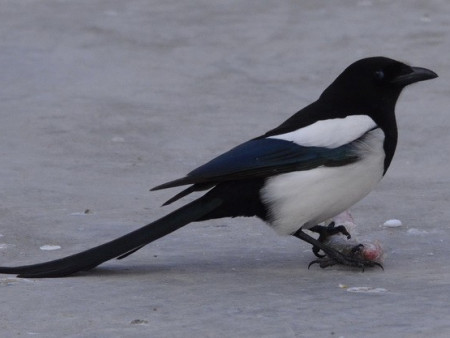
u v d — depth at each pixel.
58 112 17.33
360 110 10.18
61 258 10.16
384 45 21.31
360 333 7.96
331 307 8.71
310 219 10.10
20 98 18.23
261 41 22.09
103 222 12.02
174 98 18.34
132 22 23.92
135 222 12.05
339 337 7.88
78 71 20.02
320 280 9.75
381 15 23.83
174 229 9.85
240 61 20.75
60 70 20.06
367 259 10.12
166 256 10.79
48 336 8.03
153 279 9.80
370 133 9.97
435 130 16.14
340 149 9.82
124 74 19.86
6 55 20.98
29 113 17.28
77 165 14.59
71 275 9.93
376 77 10.19
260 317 8.45
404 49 20.91
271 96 18.41
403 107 17.48
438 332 7.92
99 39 22.38
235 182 9.88
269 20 23.84
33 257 10.69
